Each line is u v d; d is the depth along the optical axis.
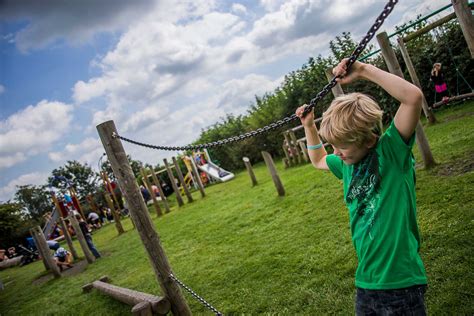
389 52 5.97
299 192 7.95
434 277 2.96
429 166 5.72
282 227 6.14
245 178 16.67
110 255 10.55
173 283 3.72
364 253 1.73
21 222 27.28
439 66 9.62
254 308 3.74
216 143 2.70
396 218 1.64
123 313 5.10
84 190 35.00
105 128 3.72
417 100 1.54
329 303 3.26
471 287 2.67
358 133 1.62
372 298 1.68
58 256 11.00
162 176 25.62
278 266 4.55
